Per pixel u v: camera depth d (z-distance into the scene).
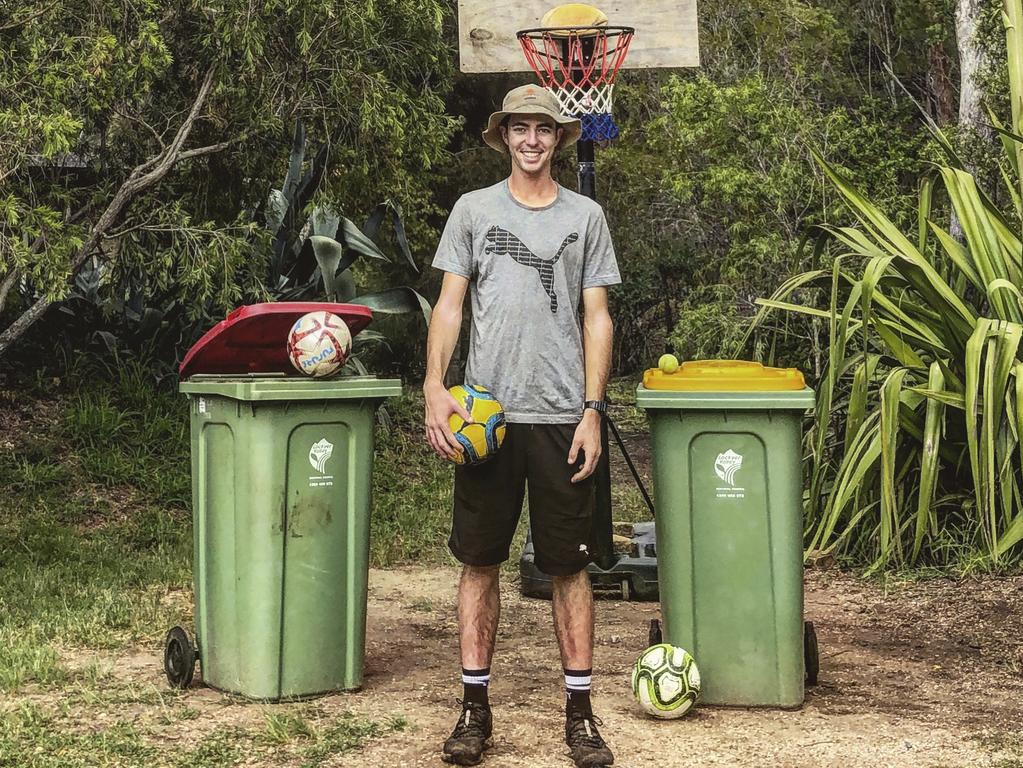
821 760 4.06
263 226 10.58
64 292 6.96
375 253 10.47
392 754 4.15
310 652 4.80
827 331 10.41
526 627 6.10
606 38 7.71
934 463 6.82
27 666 5.09
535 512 4.14
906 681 5.05
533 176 4.18
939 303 7.28
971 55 12.53
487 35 8.26
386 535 8.30
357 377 4.91
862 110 13.27
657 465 4.63
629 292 18.94
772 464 4.54
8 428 9.34
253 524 4.70
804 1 19.45
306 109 9.01
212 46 8.27
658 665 4.47
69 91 7.03
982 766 3.99
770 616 4.59
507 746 4.23
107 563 7.25
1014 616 6.05
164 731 4.38
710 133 11.58
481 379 4.14
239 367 5.07
